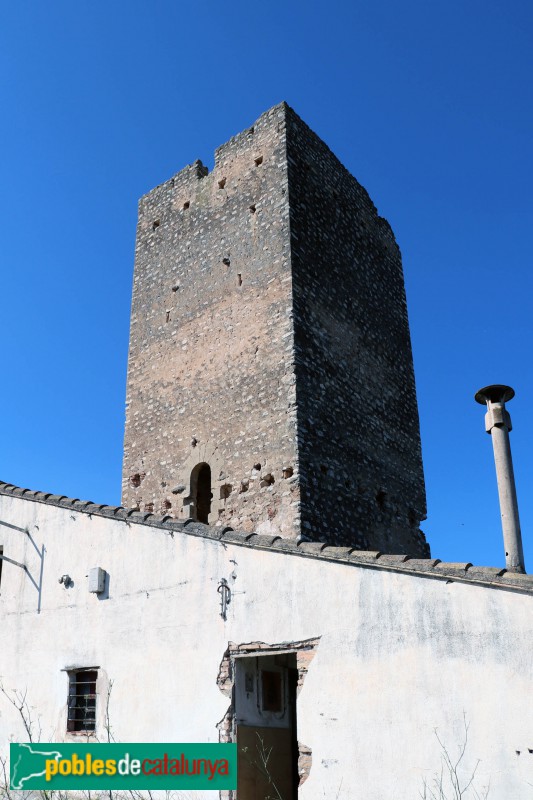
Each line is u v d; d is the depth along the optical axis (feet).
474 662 24.89
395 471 67.82
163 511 63.62
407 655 26.40
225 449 60.70
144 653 34.32
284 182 65.51
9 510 44.73
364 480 62.59
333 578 29.25
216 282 67.92
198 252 71.20
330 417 60.54
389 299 77.05
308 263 64.49
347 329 67.36
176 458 64.54
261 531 55.42
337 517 57.26
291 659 35.42
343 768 26.55
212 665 31.73
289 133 68.28
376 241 78.43
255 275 64.59
